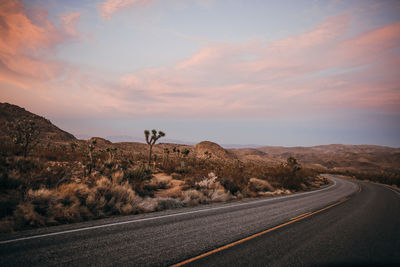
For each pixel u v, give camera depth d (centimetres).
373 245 490
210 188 1292
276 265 366
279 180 2012
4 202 544
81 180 974
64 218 571
